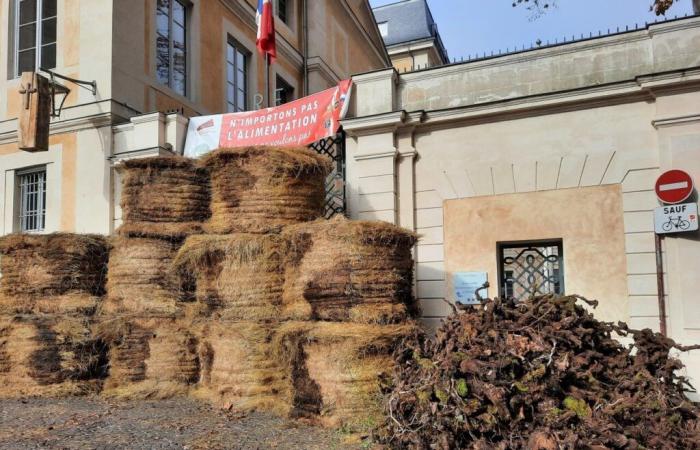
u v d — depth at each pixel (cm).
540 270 780
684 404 425
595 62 762
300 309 592
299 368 576
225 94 1398
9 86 1156
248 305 628
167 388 669
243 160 673
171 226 696
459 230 805
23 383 710
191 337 681
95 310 730
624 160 727
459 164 813
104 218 1019
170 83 1216
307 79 1766
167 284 700
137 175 712
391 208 833
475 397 404
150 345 685
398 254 594
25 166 1116
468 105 800
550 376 408
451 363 421
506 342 430
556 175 759
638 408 402
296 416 571
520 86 796
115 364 702
